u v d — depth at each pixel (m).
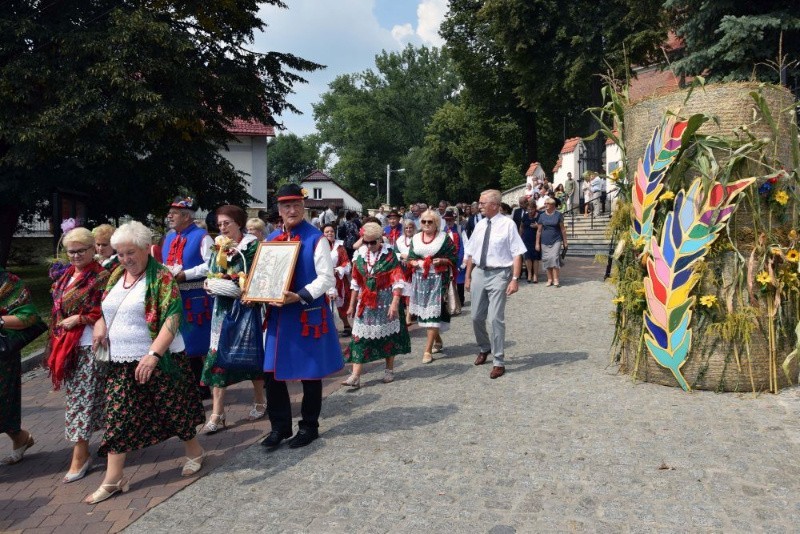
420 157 71.25
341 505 3.62
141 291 3.95
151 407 4.00
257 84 17.39
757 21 13.15
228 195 18.20
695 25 14.88
